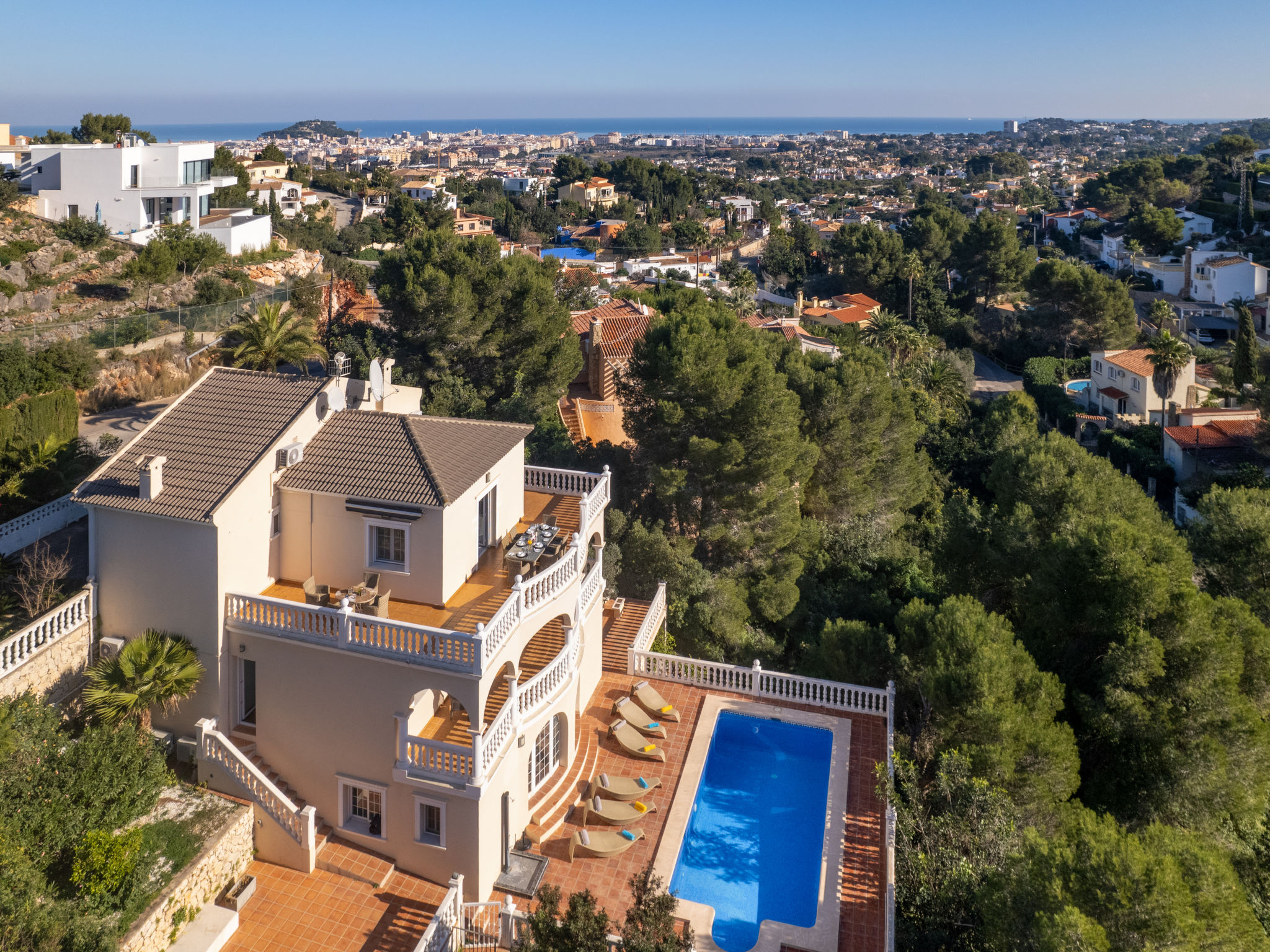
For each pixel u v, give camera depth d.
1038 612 30.33
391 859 19.70
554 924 14.48
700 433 37.44
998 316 120.12
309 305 55.31
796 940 18.30
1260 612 34.00
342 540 21.83
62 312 50.19
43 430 34.62
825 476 44.22
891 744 23.86
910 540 49.16
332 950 17.47
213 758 19.66
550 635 24.52
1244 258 125.12
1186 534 38.62
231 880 18.70
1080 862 16.12
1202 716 25.12
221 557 19.97
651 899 14.83
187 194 66.44
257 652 20.23
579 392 54.47
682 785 22.84
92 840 16.56
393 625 18.77
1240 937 15.79
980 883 19.25
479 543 23.97
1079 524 34.22
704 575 34.44
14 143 88.62
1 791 16.52
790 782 24.03
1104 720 25.59
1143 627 26.52
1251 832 24.95
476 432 24.38
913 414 48.44
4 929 13.59
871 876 20.17
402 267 44.78
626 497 38.19
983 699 23.69
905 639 27.47
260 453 21.44
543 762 22.23
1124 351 92.38
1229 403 79.12
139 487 20.61
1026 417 70.12
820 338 92.69
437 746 18.72
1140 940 14.95
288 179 137.25
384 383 26.55
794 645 37.75
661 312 49.81
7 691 19.00
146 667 19.52
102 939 14.70
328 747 19.97
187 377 47.06
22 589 24.16
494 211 168.12
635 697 26.53
